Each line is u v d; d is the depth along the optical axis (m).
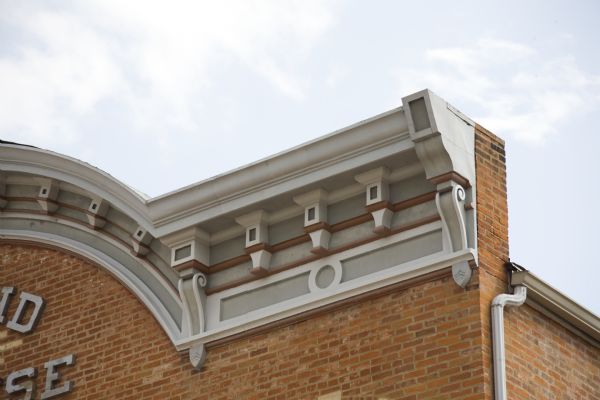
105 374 22.19
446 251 19.53
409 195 20.14
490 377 18.67
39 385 22.86
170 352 21.66
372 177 20.28
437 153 19.61
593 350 21.16
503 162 20.61
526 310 19.95
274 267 21.12
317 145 20.48
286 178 20.88
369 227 20.39
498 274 19.53
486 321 18.98
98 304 22.91
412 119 19.67
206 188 21.52
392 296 19.75
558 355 20.27
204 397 20.92
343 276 20.39
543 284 19.88
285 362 20.36
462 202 19.62
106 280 23.05
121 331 22.39
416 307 19.45
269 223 21.38
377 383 19.36
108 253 23.23
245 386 20.59
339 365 19.81
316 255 20.70
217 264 21.70
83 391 22.30
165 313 21.98
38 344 23.22
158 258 22.44
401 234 20.03
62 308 23.33
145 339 22.05
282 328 20.66
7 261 24.42
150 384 21.61
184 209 21.80
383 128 19.98
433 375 18.94
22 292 23.89
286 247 21.14
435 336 19.12
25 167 24.11
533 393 19.38
